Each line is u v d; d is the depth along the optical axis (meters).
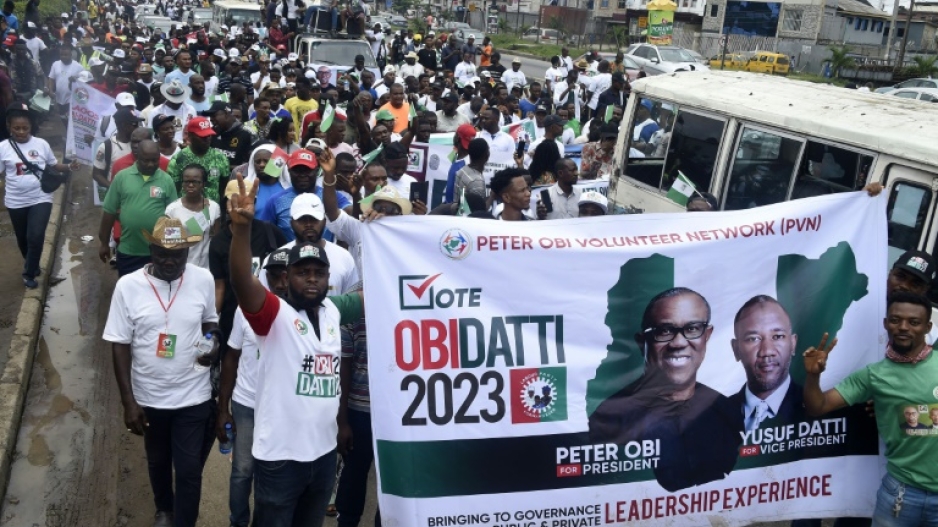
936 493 4.40
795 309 4.73
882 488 4.59
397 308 4.43
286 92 14.86
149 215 7.39
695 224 4.67
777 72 43.91
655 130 9.23
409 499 4.45
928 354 4.40
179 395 5.09
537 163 9.47
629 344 4.58
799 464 4.70
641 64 31.89
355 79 16.80
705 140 8.39
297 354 4.29
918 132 6.37
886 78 42.50
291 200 6.81
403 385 4.44
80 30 27.95
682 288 4.62
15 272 10.02
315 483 4.47
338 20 22.17
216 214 7.21
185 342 5.07
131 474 6.25
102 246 7.64
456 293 4.47
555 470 4.52
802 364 4.71
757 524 5.63
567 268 4.55
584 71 21.78
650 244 4.60
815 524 5.09
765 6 55.84
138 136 8.38
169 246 4.94
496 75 23.34
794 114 7.32
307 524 4.62
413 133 11.45
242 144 9.96
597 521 4.57
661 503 4.60
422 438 4.45
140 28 34.72
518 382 4.50
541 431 4.50
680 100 8.77
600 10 75.50
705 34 57.00
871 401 4.66
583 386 4.54
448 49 24.59
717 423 4.63
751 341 4.68
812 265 4.74
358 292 4.85
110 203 7.48
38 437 6.70
